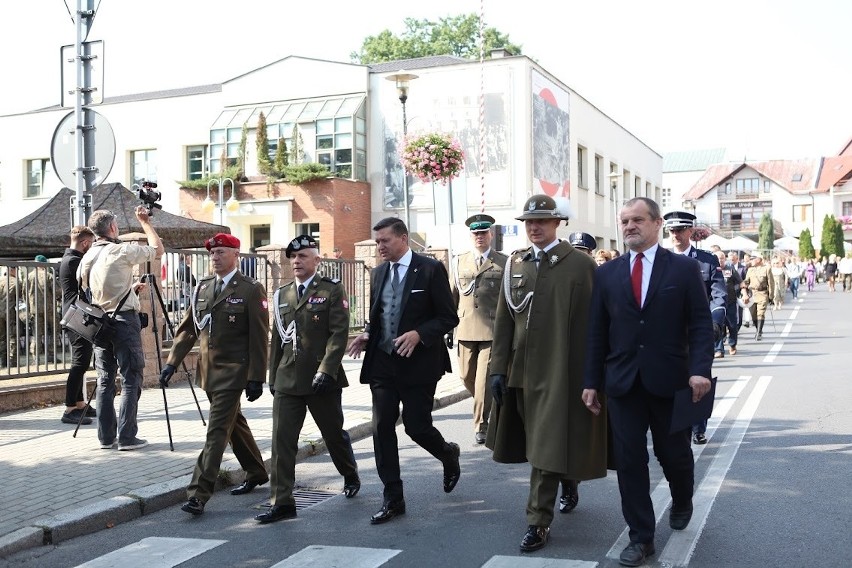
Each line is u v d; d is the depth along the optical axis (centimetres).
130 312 781
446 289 607
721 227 8062
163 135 3338
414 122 2967
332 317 602
